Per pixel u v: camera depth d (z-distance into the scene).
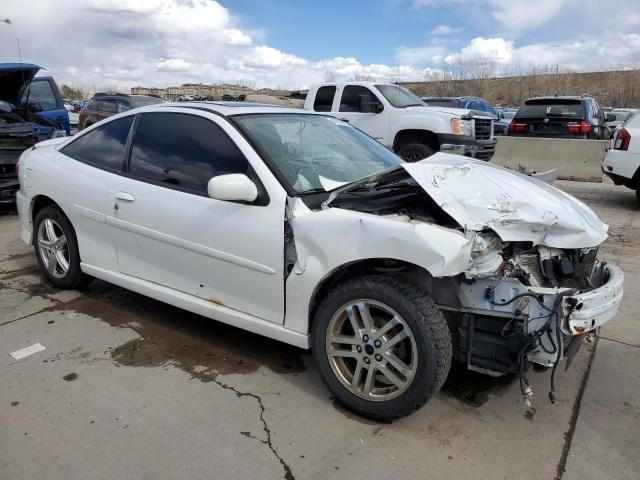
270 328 3.21
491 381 3.34
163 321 4.10
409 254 2.58
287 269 3.07
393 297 2.68
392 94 10.69
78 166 4.23
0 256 5.71
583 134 11.83
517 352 2.69
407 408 2.75
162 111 3.86
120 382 3.25
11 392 3.12
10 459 2.56
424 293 2.69
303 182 3.24
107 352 3.61
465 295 2.75
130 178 3.84
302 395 3.15
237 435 2.78
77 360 3.50
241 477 2.48
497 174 3.16
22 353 3.57
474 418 2.96
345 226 2.79
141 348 3.68
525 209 2.79
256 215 3.14
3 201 7.48
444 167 3.00
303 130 3.81
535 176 3.90
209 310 3.48
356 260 2.76
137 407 2.99
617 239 6.74
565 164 11.54
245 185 3.05
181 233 3.47
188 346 3.72
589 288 2.95
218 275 3.37
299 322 3.08
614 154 8.47
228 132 3.42
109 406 3.00
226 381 3.28
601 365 3.57
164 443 2.70
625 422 2.95
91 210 4.05
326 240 2.85
